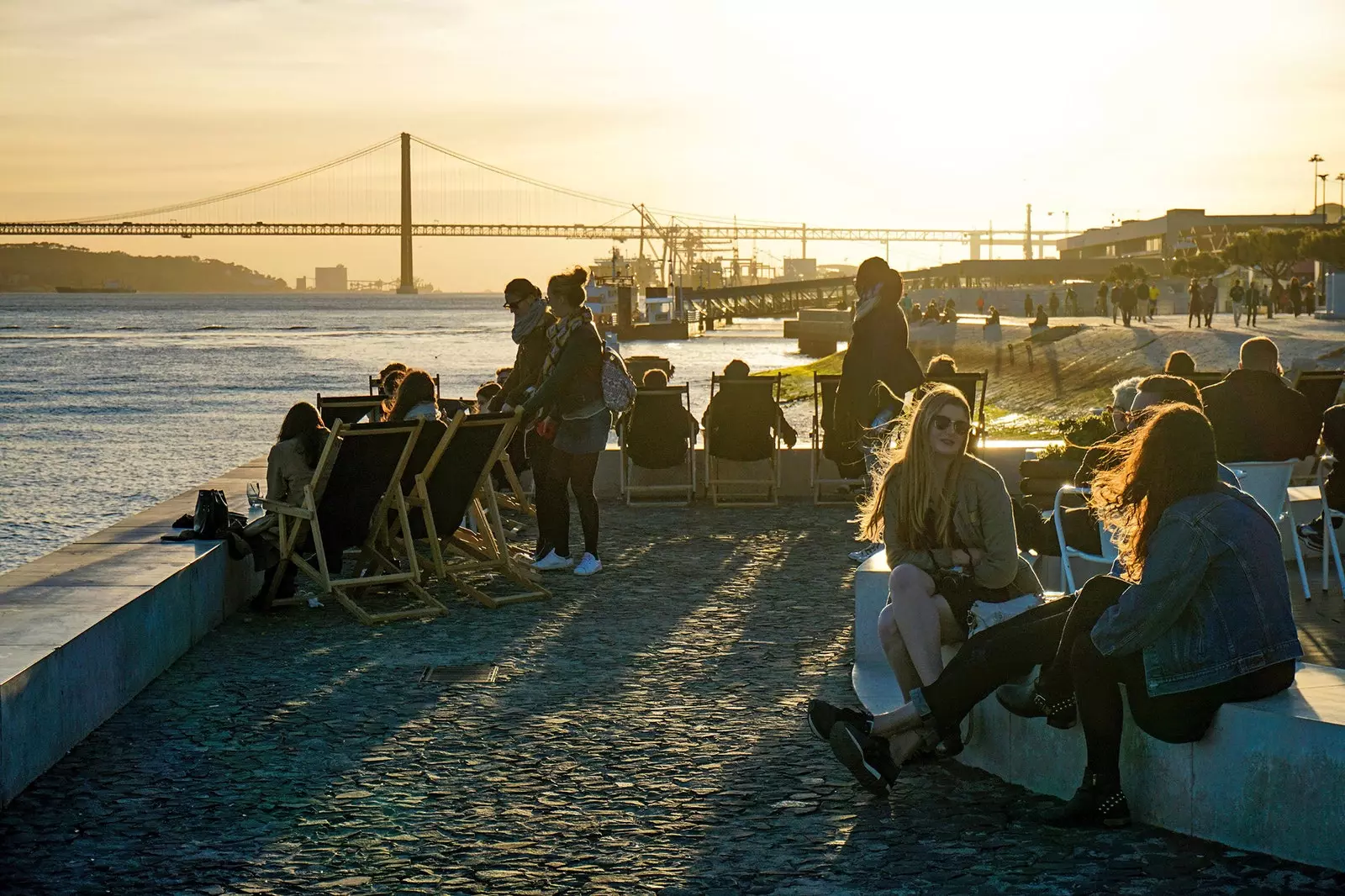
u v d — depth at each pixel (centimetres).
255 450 2292
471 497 793
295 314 18912
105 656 539
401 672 616
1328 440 692
